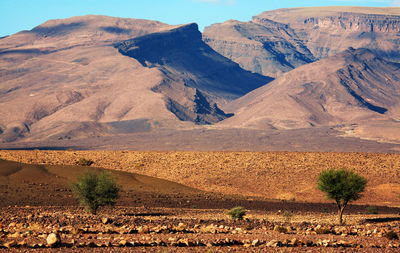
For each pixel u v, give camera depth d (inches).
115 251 1311.5
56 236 1368.1
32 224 1925.4
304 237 1680.6
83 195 2906.0
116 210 3248.0
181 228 1846.7
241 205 4097.0
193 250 1347.2
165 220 2285.9
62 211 2935.5
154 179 5211.6
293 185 5275.6
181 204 4015.8
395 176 5433.1
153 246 1408.7
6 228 1817.2
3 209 2938.0
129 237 1576.0
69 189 4202.8
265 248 1390.3
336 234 1847.9
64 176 4697.3
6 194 3740.2
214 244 1461.6
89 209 2930.6
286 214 2881.4
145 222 2146.9
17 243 1369.3
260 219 2682.1
